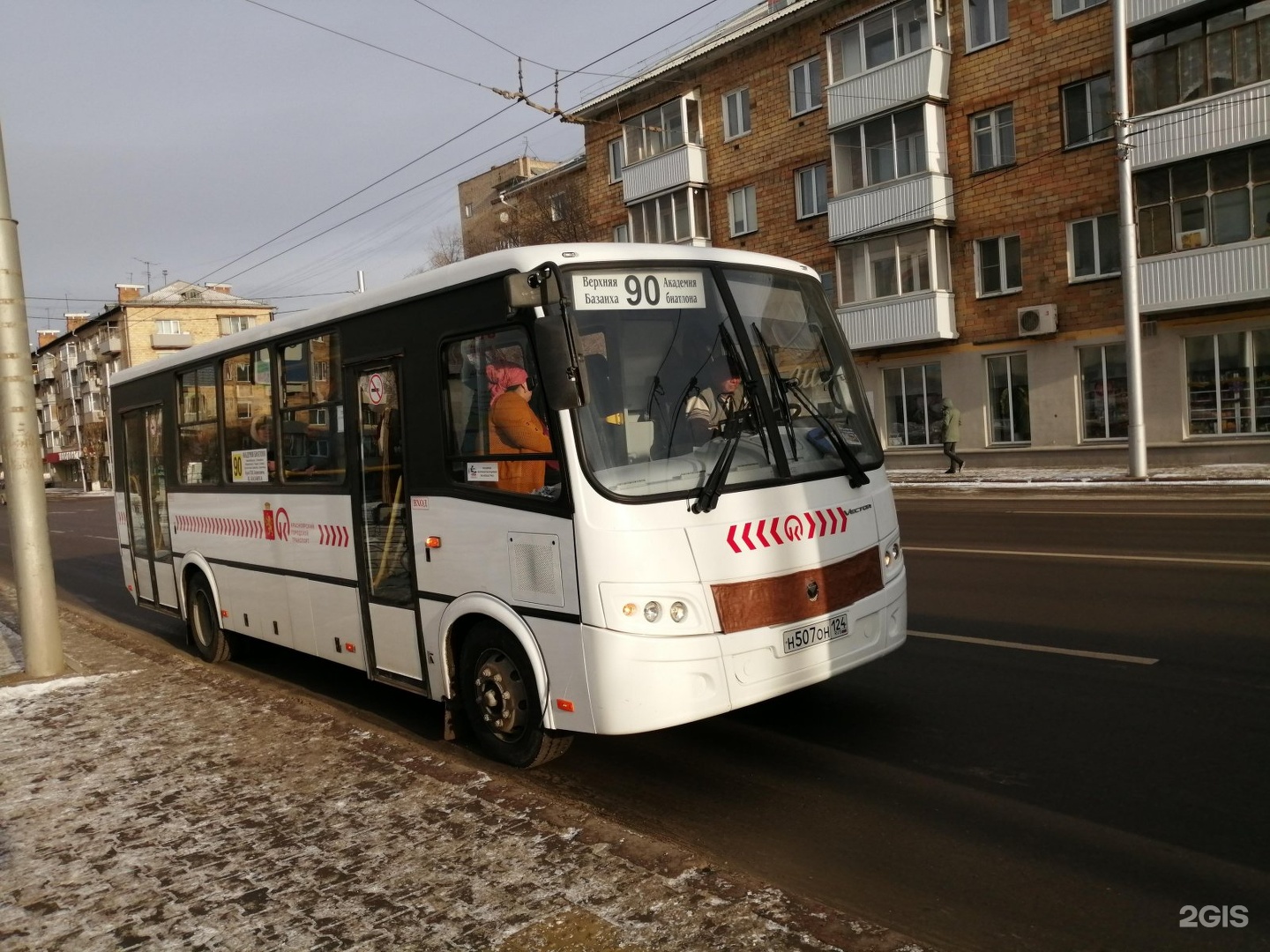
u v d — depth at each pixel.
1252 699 5.75
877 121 28.22
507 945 3.40
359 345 6.38
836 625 5.25
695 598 4.78
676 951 3.29
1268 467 21.02
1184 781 4.70
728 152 33.28
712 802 4.94
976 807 4.61
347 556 6.67
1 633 10.63
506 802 4.73
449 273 5.59
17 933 3.79
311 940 3.56
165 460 9.55
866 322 28.67
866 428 5.93
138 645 9.53
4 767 5.89
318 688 8.14
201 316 75.19
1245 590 8.49
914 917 3.69
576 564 4.80
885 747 5.50
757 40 31.80
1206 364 22.92
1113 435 24.62
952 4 26.78
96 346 79.62
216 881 4.11
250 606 8.11
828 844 4.36
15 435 8.23
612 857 4.04
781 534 5.07
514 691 5.40
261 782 5.31
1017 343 26.17
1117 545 11.59
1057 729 5.53
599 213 38.78
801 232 31.38
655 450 4.91
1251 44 21.36
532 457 5.04
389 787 5.07
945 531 14.34
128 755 5.96
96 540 25.47
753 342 5.41
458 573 5.61
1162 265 22.69
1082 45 24.27
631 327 5.04
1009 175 26.00
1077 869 3.95
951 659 7.06
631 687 4.68
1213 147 21.83
